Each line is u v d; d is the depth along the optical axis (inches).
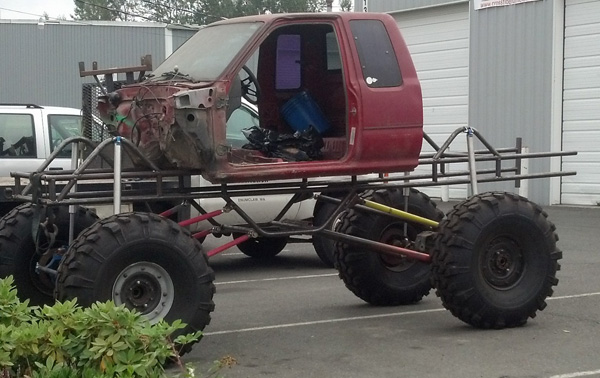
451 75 855.7
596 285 408.8
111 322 188.9
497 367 273.4
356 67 305.3
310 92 346.0
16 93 1235.9
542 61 770.8
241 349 300.7
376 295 364.8
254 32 296.5
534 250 324.2
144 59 326.6
